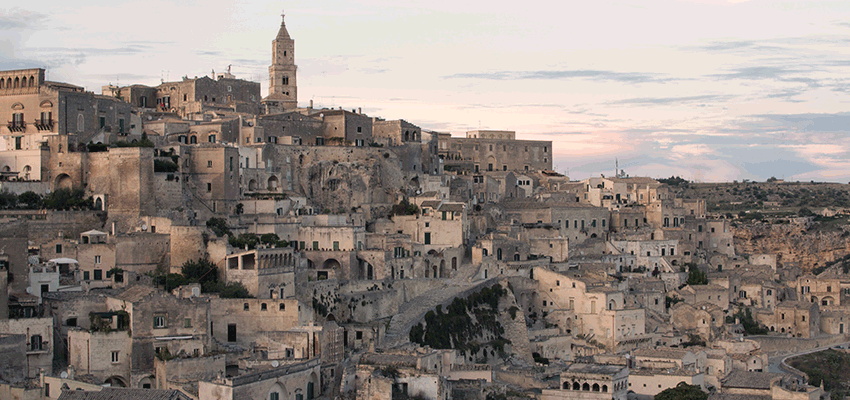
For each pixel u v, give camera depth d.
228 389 159.00
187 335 178.50
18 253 181.12
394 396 176.00
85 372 172.38
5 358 164.12
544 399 191.50
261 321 192.38
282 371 169.38
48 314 177.38
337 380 184.00
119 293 184.00
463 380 191.25
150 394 154.62
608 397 188.62
